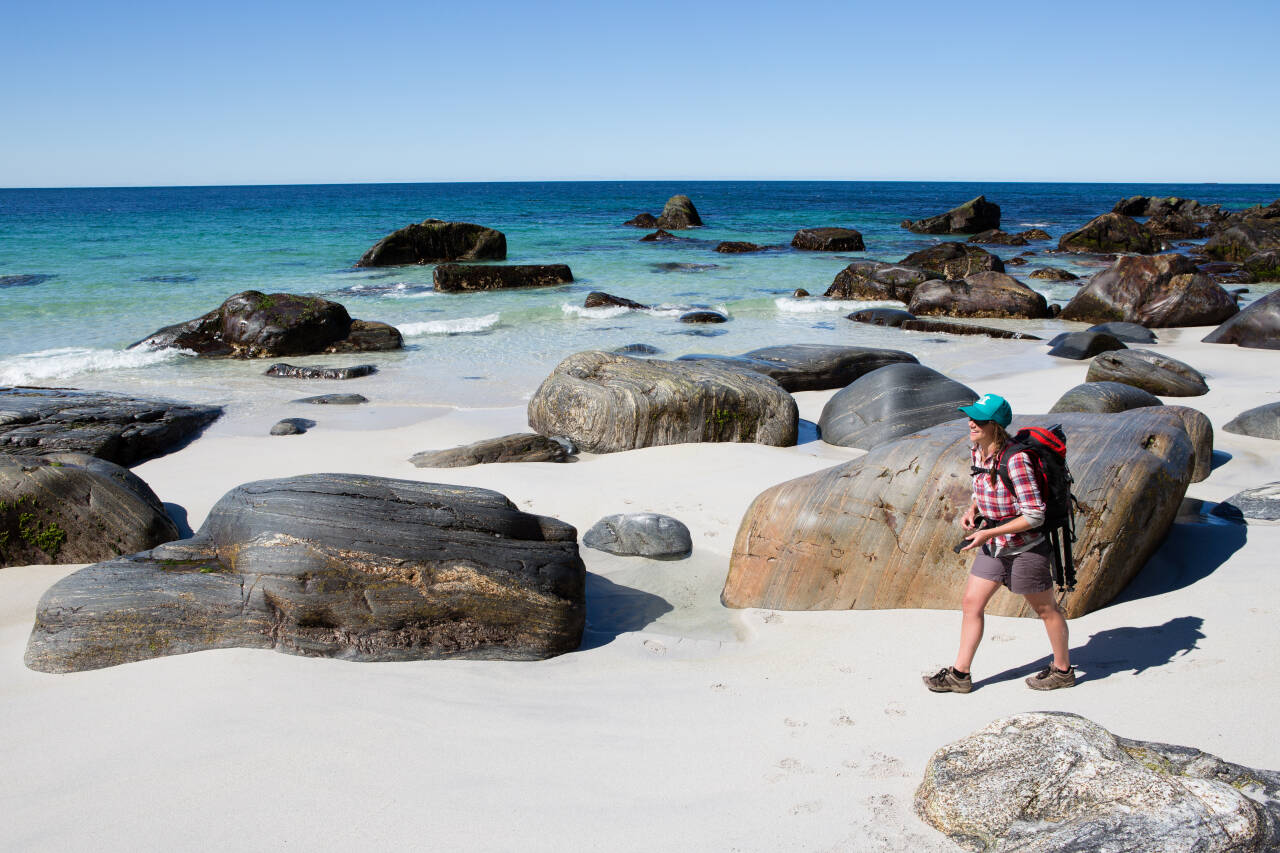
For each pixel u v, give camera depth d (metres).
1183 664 4.33
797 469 9.31
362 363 16.50
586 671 5.01
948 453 5.78
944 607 5.52
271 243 39.41
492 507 5.66
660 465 9.59
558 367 11.67
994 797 3.14
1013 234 50.19
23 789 3.70
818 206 89.44
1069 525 4.10
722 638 5.68
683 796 3.52
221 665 4.75
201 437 11.62
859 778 3.58
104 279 26.83
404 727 4.17
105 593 5.07
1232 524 6.73
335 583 5.04
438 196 125.62
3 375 15.13
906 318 20.83
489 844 3.23
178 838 3.32
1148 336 18.02
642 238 46.22
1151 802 2.94
